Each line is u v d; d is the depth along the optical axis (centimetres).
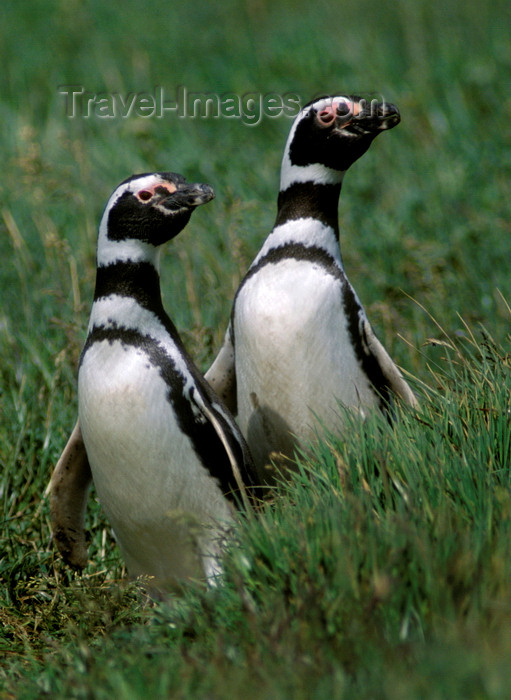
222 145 2748
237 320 1405
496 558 937
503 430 1217
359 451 1228
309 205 1401
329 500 1138
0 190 2430
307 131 1380
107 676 924
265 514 1177
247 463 1339
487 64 2986
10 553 1450
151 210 1223
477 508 1067
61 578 1423
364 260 2117
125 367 1215
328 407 1383
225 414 1303
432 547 977
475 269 2041
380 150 2625
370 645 875
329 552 992
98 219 2336
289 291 1362
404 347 1731
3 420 1659
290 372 1363
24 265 2108
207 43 3609
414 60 3158
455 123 2712
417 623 926
